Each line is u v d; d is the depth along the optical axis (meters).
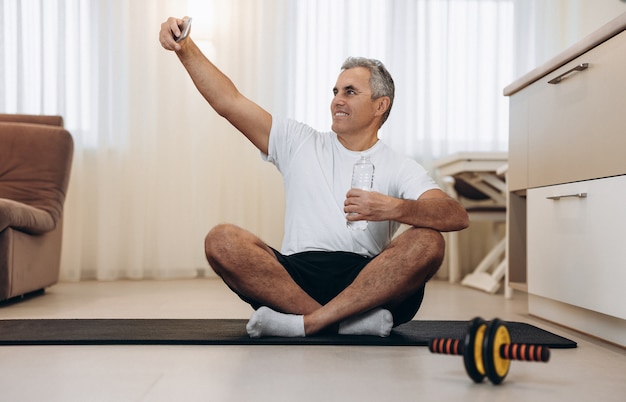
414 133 4.83
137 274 4.60
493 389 1.39
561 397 1.34
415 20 4.82
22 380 1.46
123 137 4.66
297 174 2.11
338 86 2.09
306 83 4.79
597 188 2.10
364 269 1.92
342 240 2.04
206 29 4.67
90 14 4.65
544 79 2.54
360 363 1.63
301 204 2.09
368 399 1.30
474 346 1.36
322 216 2.06
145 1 4.66
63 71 4.58
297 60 4.81
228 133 4.74
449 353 1.39
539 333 2.17
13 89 4.60
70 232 4.52
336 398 1.30
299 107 4.80
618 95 1.98
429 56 4.84
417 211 1.88
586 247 2.16
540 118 2.57
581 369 1.63
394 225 2.18
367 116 2.09
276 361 1.65
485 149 4.89
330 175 2.09
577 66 2.19
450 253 4.84
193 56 2.11
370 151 2.11
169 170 4.69
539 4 4.85
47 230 3.51
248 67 4.77
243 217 4.74
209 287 4.00
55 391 1.36
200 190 4.71
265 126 2.15
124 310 2.79
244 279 1.94
